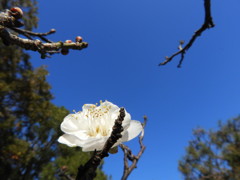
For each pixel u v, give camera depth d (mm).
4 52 10406
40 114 8938
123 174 1479
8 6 10398
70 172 4695
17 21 1748
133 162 1551
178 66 2027
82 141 1214
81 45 1634
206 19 1565
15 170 7629
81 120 1426
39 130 7090
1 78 9531
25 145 7879
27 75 10344
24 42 1471
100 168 5629
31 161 7285
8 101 9477
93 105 1536
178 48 2133
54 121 3156
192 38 1771
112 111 1482
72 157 5043
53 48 1537
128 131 1225
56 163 5938
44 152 6602
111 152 1179
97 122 1424
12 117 8945
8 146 7723
